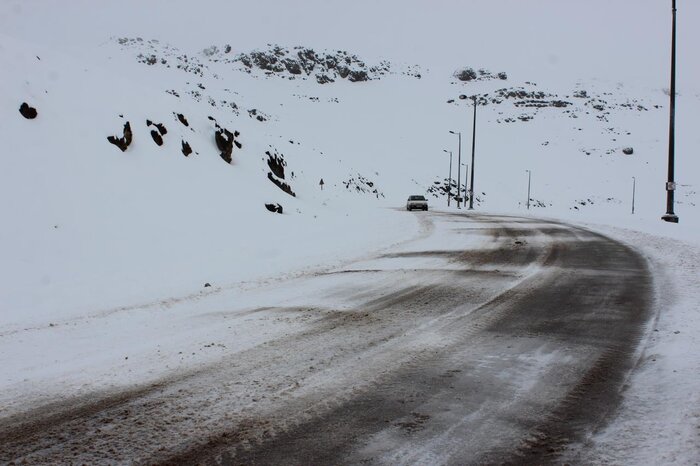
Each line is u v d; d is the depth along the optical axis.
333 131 110.88
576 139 133.38
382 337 6.27
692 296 7.84
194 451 3.64
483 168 105.56
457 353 5.58
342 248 16.14
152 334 7.03
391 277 10.62
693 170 118.19
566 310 7.40
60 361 6.01
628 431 3.67
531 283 9.54
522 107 161.12
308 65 189.38
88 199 17.02
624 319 6.78
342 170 62.72
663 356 5.17
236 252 15.92
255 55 189.88
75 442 3.86
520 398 4.34
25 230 14.05
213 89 137.88
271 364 5.43
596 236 18.12
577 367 5.03
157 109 25.73
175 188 21.06
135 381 5.14
